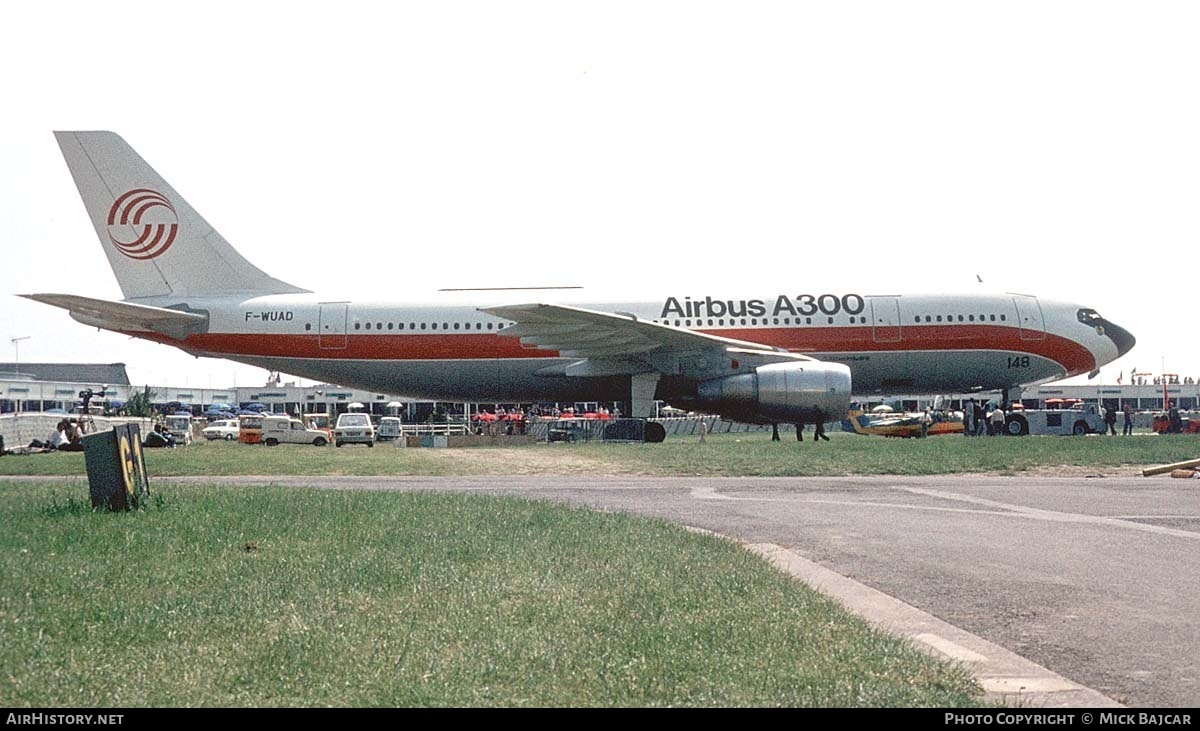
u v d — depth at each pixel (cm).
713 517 1324
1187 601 789
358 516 1197
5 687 518
